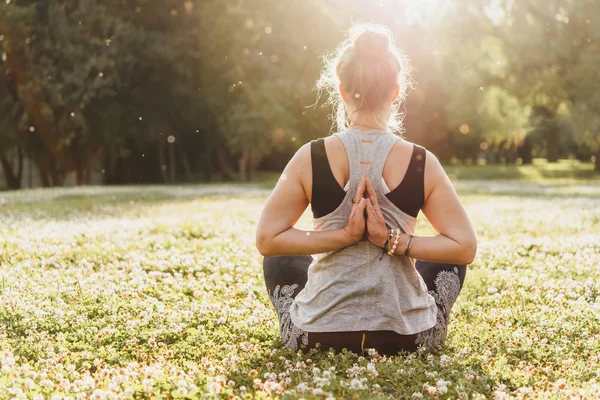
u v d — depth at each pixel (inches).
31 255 285.3
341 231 118.3
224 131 1556.3
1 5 1298.0
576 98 1219.2
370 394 102.2
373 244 122.3
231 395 102.5
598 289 207.8
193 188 1202.0
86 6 1306.6
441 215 120.7
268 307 191.2
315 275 127.0
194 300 195.6
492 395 108.3
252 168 1796.3
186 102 1482.5
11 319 166.2
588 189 1053.2
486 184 1348.4
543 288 210.4
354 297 122.4
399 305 123.2
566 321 167.3
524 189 1064.8
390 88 122.9
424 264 141.2
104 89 1273.4
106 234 361.4
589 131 1219.9
